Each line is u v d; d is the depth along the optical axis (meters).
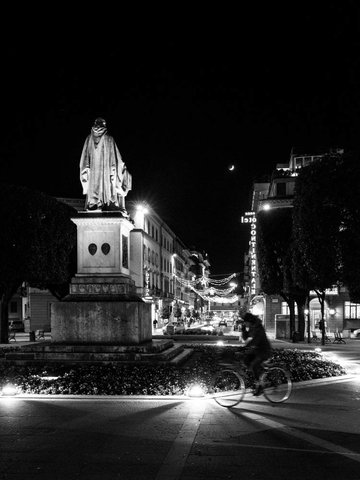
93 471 6.44
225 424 8.86
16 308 63.09
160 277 70.94
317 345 31.78
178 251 93.56
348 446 7.52
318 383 13.68
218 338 33.00
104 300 15.11
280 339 40.31
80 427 8.67
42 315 54.59
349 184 24.34
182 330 37.03
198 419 9.23
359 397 11.52
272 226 37.47
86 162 16.23
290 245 34.88
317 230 24.91
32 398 11.14
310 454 7.13
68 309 14.93
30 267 31.91
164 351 15.70
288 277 34.81
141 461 6.83
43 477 6.23
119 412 9.83
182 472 6.39
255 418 9.34
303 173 26.00
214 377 12.02
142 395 11.25
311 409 10.14
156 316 64.50
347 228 24.53
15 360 14.39
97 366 13.77
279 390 10.90
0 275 31.75
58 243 33.59
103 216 15.58
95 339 14.82
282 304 49.03
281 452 7.23
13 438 8.00
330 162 25.02
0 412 9.84
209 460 6.87
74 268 39.00
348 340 39.03
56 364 14.07
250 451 7.27
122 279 15.55
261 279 38.19
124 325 14.81
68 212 34.97
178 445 7.57
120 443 7.69
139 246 56.34
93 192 16.14
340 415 9.59
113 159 16.28
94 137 16.38
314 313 47.72
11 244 31.62
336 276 25.25
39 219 32.34
